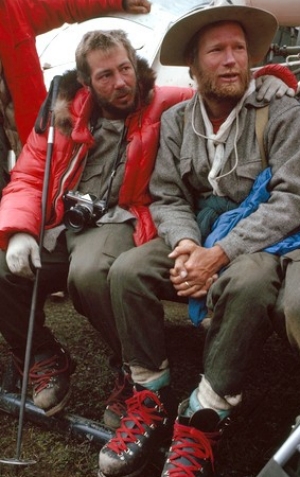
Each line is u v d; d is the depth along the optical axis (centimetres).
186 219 227
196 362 301
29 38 290
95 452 237
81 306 234
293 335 193
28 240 230
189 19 221
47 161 234
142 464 214
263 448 236
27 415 253
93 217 239
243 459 231
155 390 217
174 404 222
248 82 224
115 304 214
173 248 220
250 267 199
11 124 291
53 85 247
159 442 220
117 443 213
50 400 240
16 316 240
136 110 242
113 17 405
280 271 205
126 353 217
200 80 225
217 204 227
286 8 385
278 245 209
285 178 212
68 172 242
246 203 220
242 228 211
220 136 224
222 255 210
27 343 229
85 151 243
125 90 234
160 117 246
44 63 420
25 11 296
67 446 241
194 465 200
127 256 217
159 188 238
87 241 234
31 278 229
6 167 287
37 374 243
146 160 239
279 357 304
